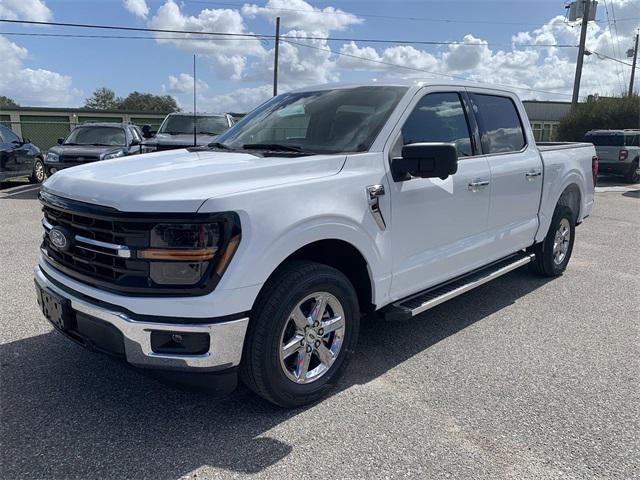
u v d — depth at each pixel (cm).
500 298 530
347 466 263
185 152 384
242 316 271
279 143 388
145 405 316
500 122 477
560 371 370
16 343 396
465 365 378
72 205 287
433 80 408
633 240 838
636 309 501
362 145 350
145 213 258
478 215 433
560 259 602
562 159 564
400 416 309
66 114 3519
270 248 275
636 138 1825
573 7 2439
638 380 358
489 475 257
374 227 335
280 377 297
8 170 1315
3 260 624
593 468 264
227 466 262
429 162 325
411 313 362
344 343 332
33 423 295
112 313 268
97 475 253
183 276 261
